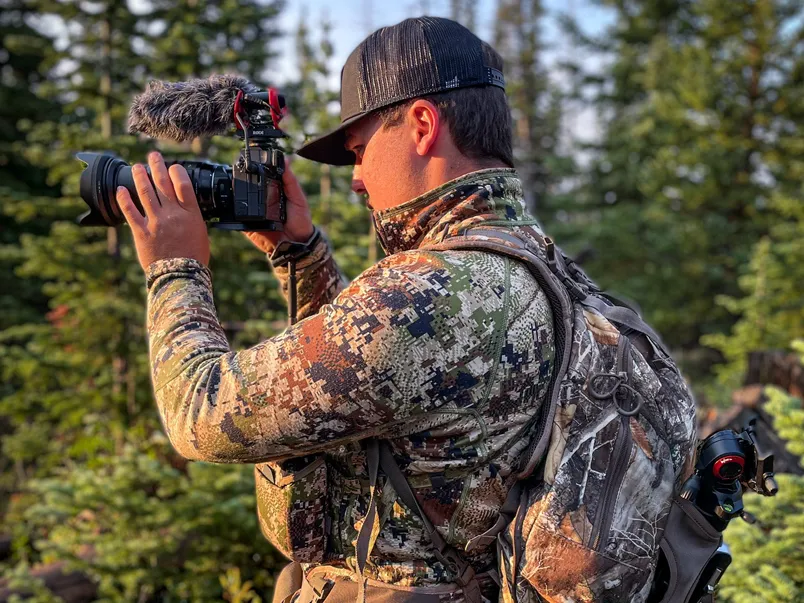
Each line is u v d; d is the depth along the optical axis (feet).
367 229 15.72
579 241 43.34
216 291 16.63
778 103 36.70
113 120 19.22
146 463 11.87
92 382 18.38
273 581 12.25
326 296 4.99
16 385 26.43
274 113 4.03
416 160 3.66
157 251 3.67
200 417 3.18
